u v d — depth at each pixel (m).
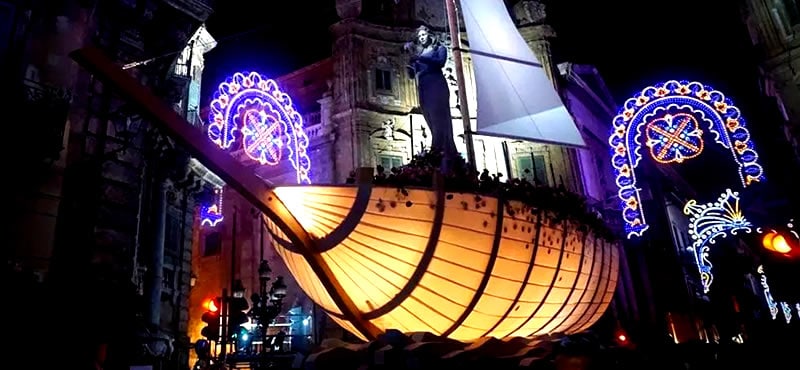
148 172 17.56
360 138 25.80
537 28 29.67
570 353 8.22
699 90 20.20
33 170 11.39
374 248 7.83
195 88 22.77
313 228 8.02
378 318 8.26
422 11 29.17
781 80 23.08
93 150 13.22
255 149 22.64
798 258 7.72
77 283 11.66
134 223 13.68
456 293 7.92
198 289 29.69
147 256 16.95
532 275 8.39
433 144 10.64
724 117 19.81
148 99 7.36
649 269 30.84
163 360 14.67
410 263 7.80
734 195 21.31
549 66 29.19
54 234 11.50
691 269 34.56
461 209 7.76
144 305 14.20
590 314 10.74
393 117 26.78
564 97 29.20
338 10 28.39
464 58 28.30
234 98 22.20
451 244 7.73
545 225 8.52
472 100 27.67
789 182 24.53
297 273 9.18
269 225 9.02
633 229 21.14
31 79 11.81
